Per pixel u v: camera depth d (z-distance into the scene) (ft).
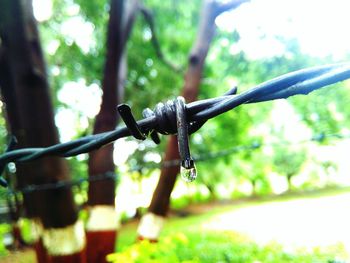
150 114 2.65
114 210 17.90
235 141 40.78
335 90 20.75
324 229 29.60
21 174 14.34
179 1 29.27
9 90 15.37
